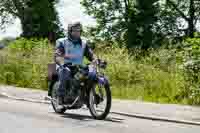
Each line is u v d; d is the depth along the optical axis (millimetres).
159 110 16062
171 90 20875
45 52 26641
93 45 26578
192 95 18672
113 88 22531
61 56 14680
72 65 14406
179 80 19797
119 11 70438
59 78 14555
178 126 13102
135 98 20703
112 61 24500
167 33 68250
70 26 14664
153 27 67875
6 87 24219
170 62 24688
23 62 26891
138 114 15102
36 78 25469
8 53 27953
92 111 13930
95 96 13828
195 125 13477
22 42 28750
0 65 27594
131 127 12484
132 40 66688
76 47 14664
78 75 14094
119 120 13820
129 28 67188
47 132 11180
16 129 11453
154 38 67062
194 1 69625
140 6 67812
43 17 82812
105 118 14117
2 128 11555
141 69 23938
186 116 14789
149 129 12305
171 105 17484
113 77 23781
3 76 27125
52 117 13859
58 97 14750
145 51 27391
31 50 27469
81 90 14133
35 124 12305
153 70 23812
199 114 15266
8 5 83375
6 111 14680
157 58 25312
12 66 26969
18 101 18234
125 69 23844
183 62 19391
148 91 21562
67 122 12961
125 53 25875
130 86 22922
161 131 12070
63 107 14625
